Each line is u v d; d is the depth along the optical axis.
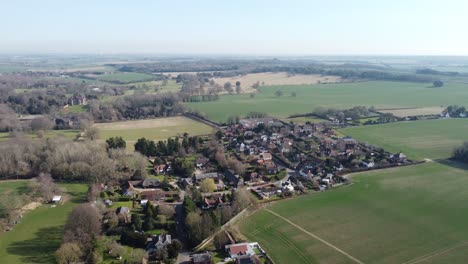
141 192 184.12
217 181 199.25
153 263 129.00
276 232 148.12
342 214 163.25
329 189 192.12
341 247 137.00
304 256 131.38
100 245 134.00
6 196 177.00
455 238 143.50
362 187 193.88
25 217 161.12
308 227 151.88
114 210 162.50
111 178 199.88
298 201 177.38
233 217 157.38
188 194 183.75
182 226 154.00
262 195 181.62
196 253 133.62
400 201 176.62
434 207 170.12
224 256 132.50
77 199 180.25
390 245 138.50
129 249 136.88
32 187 186.75
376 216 161.38
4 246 137.62
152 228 150.88
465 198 179.62
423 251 134.75
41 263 127.25
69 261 125.31
